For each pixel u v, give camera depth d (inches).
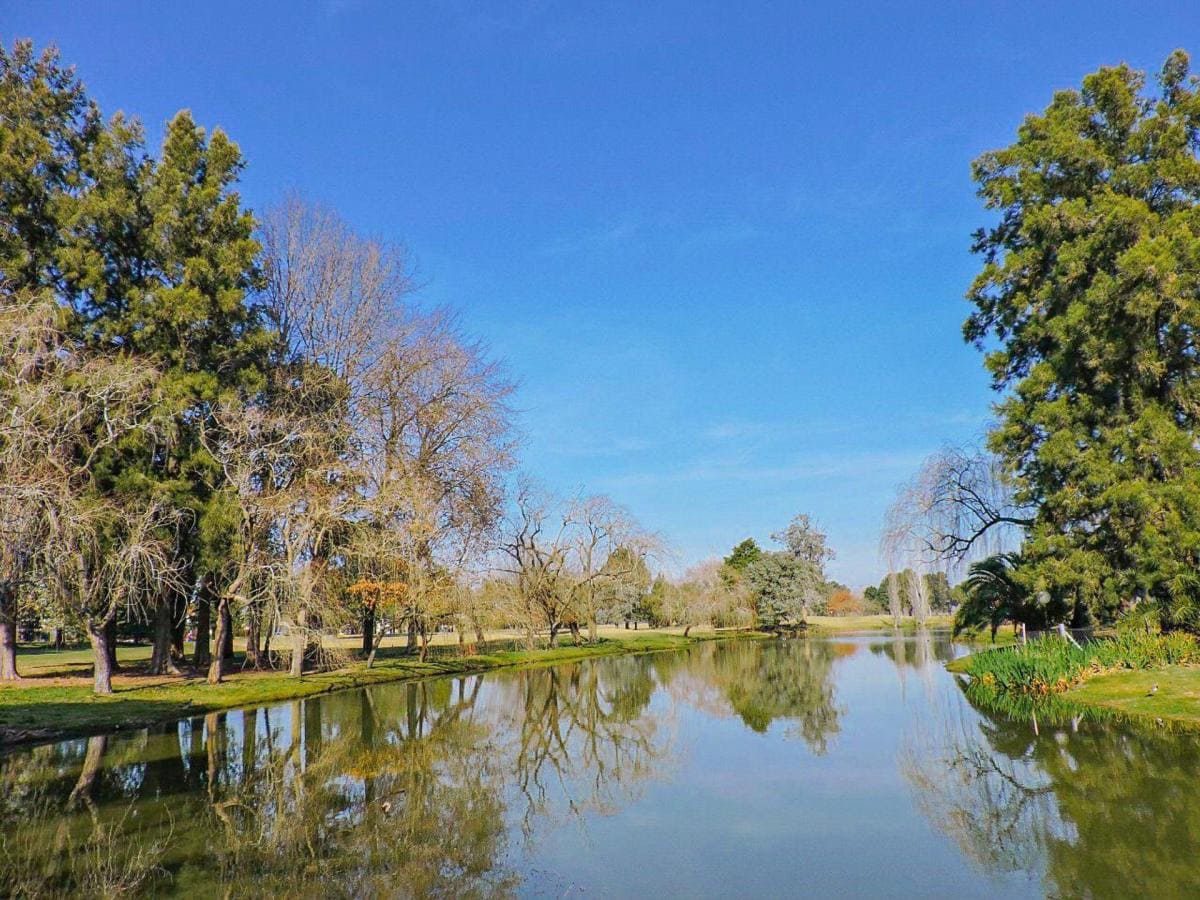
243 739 584.1
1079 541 796.6
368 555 982.4
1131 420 778.8
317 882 284.0
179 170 994.1
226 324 978.7
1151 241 726.5
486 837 343.6
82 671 1031.0
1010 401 887.7
